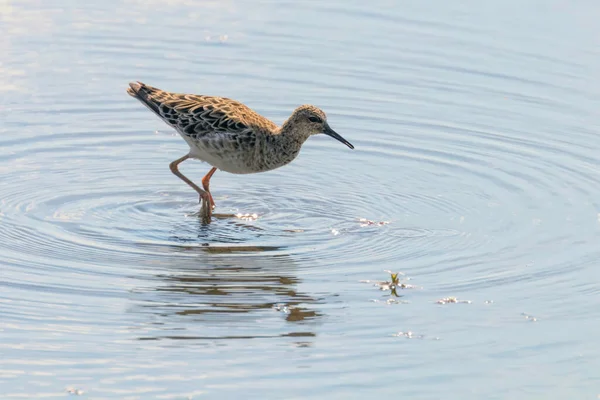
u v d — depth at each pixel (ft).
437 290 42.50
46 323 38.99
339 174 55.98
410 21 73.72
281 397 34.73
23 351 37.09
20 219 48.37
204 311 40.29
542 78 65.72
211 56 69.05
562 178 54.54
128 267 43.80
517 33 71.26
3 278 42.29
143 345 37.76
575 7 74.79
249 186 54.54
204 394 34.76
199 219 49.70
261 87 65.10
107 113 62.28
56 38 71.05
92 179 54.19
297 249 46.24
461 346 38.27
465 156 57.62
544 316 40.52
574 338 38.91
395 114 62.59
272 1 77.66
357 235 48.01
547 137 59.47
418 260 45.34
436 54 69.00
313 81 66.03
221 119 50.65
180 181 55.01
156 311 40.11
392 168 56.59
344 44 70.69
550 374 36.63
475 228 48.75
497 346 38.29
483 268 44.60
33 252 44.86
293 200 52.60
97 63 67.82
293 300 41.27
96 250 45.39
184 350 37.52
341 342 38.37
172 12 75.77
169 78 65.87
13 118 60.44
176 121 51.47
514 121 61.36
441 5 76.23
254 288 42.27
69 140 58.70
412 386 35.65
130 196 52.37
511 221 49.52
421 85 65.62
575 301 41.70
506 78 65.98
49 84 64.75
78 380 35.42
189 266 44.09
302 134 51.67
